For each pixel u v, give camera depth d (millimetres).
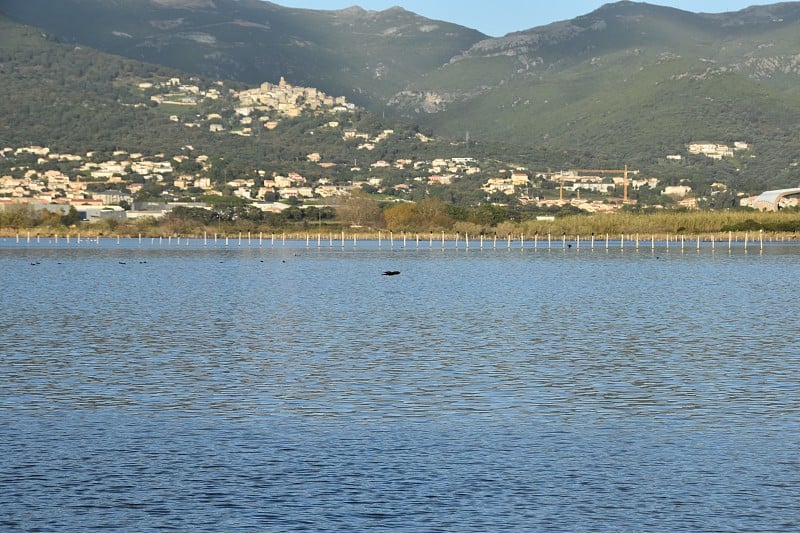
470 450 69938
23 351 114875
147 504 59125
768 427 76625
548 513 57719
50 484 62469
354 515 57438
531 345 120625
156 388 92000
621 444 71688
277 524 56250
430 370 102188
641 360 108750
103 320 146750
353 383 94750
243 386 93188
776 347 118438
